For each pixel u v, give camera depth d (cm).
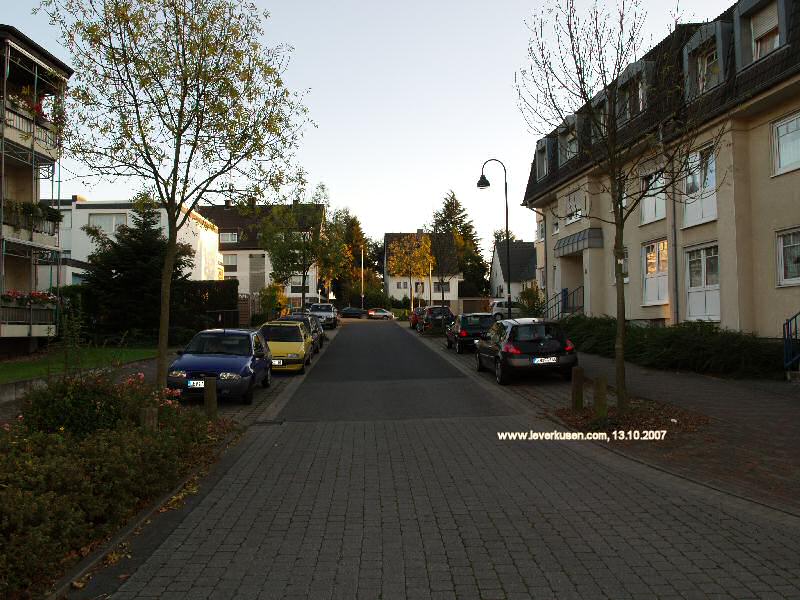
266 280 7075
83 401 767
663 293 2131
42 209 2364
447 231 4847
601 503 639
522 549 513
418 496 677
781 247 1596
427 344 3061
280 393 1555
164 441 731
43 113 1196
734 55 1681
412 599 424
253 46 1090
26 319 2220
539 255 3347
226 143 1070
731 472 738
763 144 1638
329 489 712
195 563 492
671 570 465
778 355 1452
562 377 1661
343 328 4766
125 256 2769
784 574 455
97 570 479
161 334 1066
